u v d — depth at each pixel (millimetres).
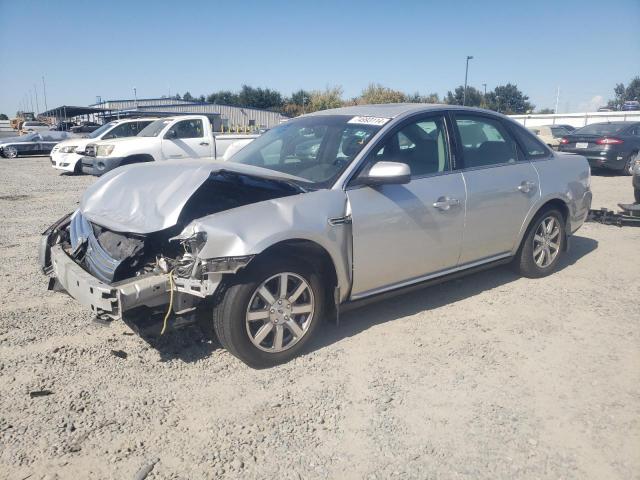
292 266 3738
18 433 3047
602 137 14664
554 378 3666
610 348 4090
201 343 4164
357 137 4371
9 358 3895
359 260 4059
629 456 2881
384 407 3332
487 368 3801
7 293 5188
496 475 2742
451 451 2926
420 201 4348
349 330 4418
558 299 5082
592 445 2971
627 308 4863
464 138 4875
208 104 48750
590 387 3551
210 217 3582
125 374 3705
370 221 4059
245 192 4109
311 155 4492
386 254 4203
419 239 4383
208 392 3492
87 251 3990
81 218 4426
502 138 5250
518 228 5238
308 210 3789
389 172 3885
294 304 3854
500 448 2949
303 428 3127
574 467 2801
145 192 3998
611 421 3182
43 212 9539
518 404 3361
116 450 2920
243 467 2801
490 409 3311
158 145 14000
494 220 4949
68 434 3047
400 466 2812
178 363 3863
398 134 4422
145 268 3689
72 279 3734
